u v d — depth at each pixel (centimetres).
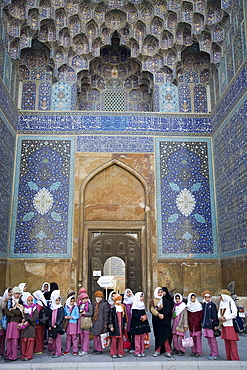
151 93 902
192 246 782
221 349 451
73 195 798
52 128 832
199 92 877
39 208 786
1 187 714
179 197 807
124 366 354
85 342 420
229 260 721
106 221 802
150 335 552
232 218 712
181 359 395
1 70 721
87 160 820
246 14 670
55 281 750
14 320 393
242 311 508
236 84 710
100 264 794
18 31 793
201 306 417
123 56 937
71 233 776
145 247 790
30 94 858
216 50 821
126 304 455
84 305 429
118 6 861
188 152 834
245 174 658
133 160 824
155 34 865
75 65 874
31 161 810
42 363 355
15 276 748
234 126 712
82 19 860
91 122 840
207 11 815
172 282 762
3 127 724
